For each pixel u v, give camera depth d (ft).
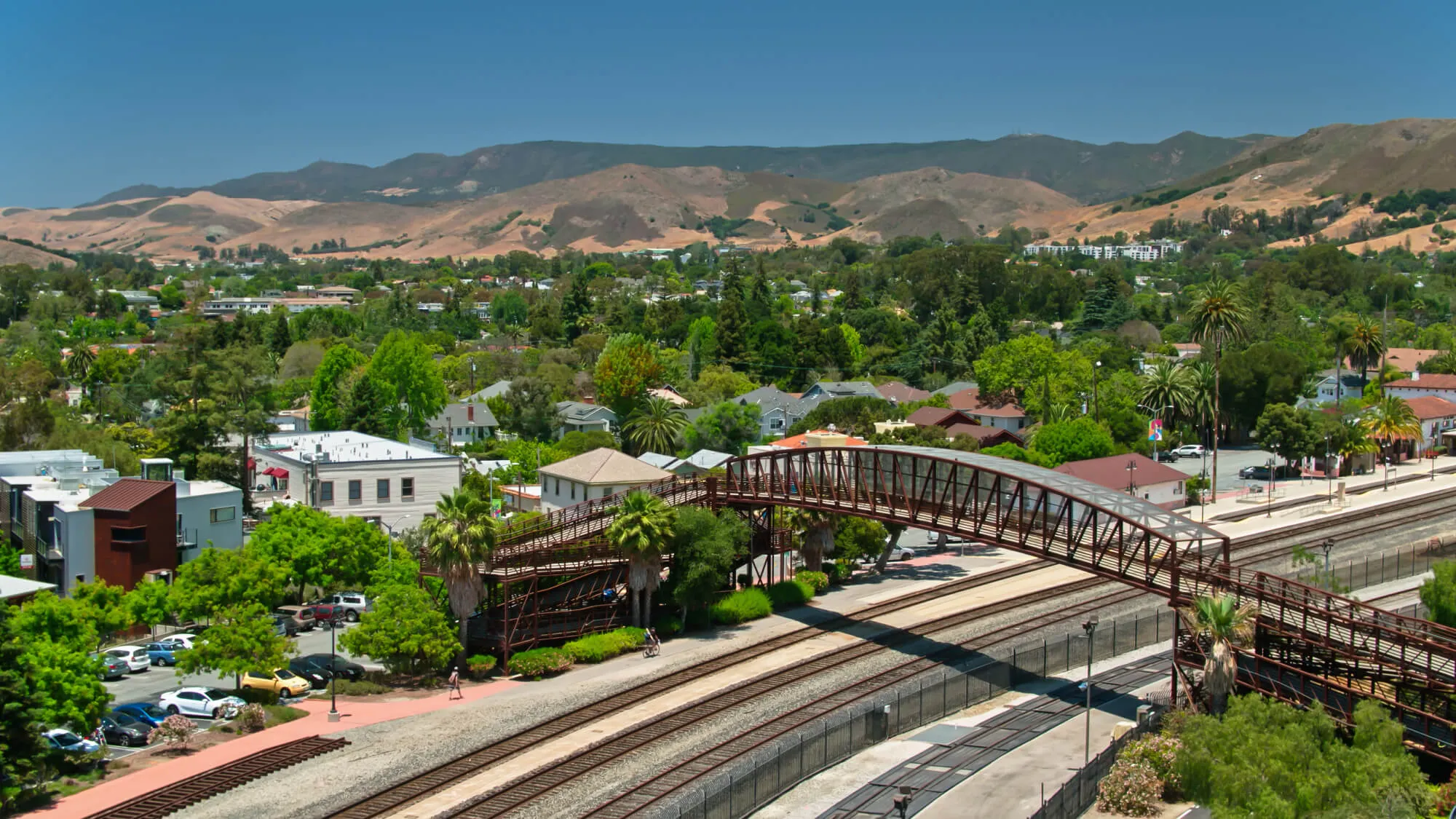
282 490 396.16
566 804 182.70
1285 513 428.56
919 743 215.51
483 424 583.58
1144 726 207.62
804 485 292.81
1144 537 226.99
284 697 237.45
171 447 404.16
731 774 185.37
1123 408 552.82
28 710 176.76
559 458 483.51
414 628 242.37
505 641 257.14
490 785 190.29
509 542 279.69
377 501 368.48
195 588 254.47
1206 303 525.34
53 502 305.73
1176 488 440.86
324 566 296.30
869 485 321.52
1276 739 172.24
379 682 248.11
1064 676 256.73
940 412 583.58
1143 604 312.91
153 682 245.65
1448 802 171.22
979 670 242.17
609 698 234.99
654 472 363.56
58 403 579.48
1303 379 577.84
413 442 506.89
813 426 545.85
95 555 295.07
